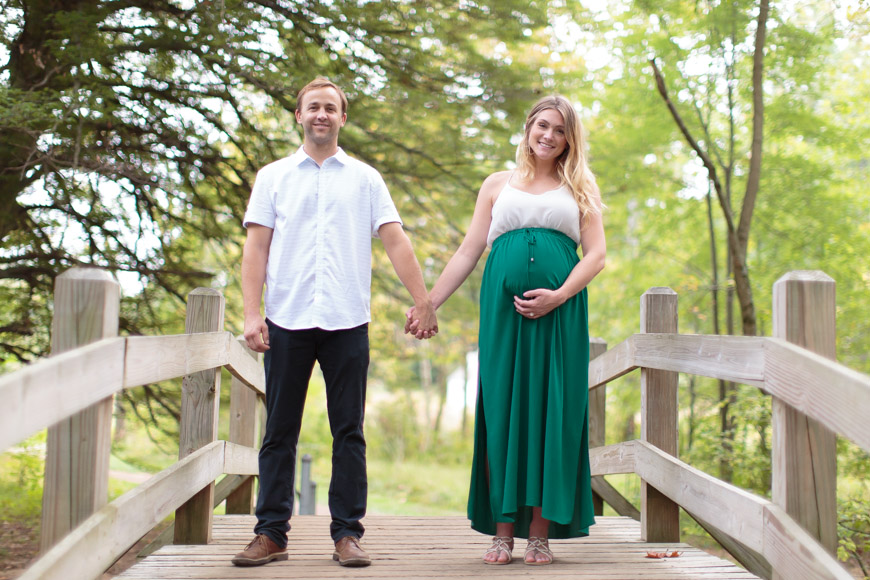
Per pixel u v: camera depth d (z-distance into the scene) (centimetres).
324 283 317
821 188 934
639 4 827
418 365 2833
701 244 1102
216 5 700
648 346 391
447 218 968
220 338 383
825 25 812
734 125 927
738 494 284
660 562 331
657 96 919
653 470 383
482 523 338
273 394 322
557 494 318
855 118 938
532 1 780
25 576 192
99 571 236
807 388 226
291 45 782
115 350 241
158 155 773
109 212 782
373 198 332
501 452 327
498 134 855
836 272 947
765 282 969
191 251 866
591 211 341
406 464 2109
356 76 778
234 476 500
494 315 335
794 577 234
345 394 323
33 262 752
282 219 322
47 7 718
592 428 527
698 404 931
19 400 181
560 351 331
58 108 663
